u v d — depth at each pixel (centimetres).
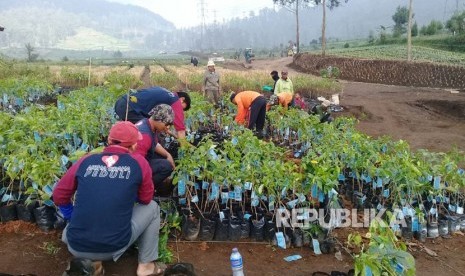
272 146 692
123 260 510
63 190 444
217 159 602
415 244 614
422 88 2669
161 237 542
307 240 579
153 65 5050
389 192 692
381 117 1661
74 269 432
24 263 495
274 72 1535
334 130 909
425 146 1215
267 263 534
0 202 594
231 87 2119
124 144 450
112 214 425
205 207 611
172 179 618
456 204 680
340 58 3775
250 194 650
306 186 591
